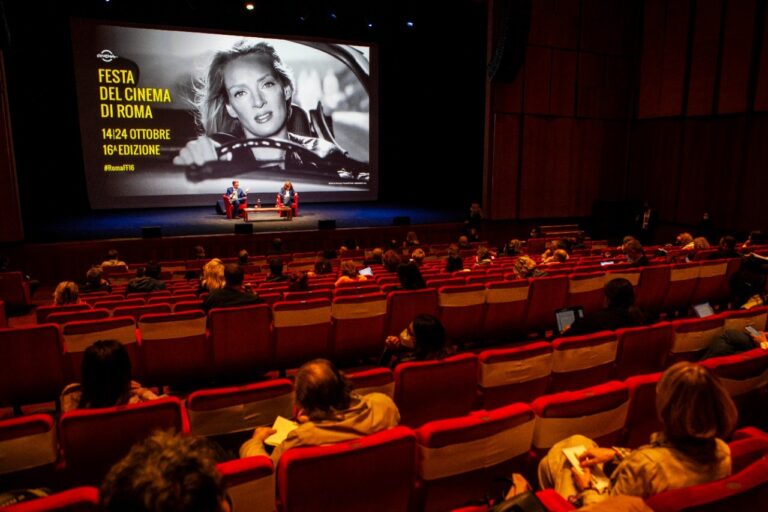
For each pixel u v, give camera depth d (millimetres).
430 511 2338
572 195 17375
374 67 18344
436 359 3414
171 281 9516
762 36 13516
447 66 18656
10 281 8922
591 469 2248
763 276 5379
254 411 2744
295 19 17109
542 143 16672
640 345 3822
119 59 15680
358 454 2043
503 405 3539
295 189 17875
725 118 14617
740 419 3205
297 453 1988
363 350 5262
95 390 2551
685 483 1812
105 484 1107
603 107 17281
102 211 16688
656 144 16734
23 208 16875
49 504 1550
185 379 4742
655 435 1974
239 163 17156
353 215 16953
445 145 19797
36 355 4184
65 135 17000
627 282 4246
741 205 14312
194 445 1189
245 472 1881
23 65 16141
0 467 2285
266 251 13445
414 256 8461
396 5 15906
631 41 17234
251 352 4844
